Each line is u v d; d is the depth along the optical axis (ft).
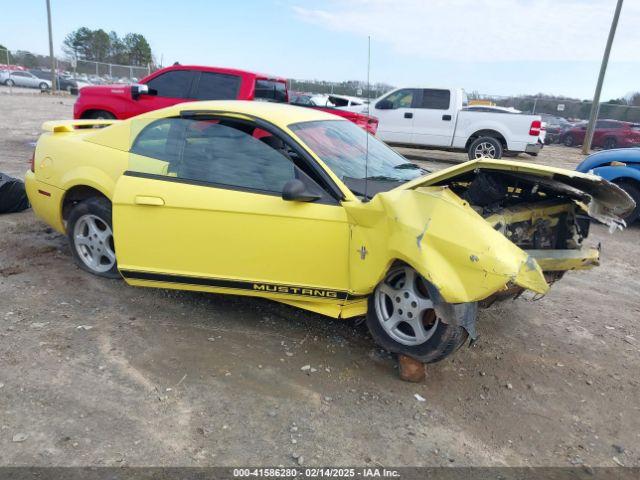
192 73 30.58
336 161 12.37
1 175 20.51
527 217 11.68
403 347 11.16
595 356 12.93
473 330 10.02
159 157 13.07
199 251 12.35
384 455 9.05
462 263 9.72
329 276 11.67
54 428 9.11
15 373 10.52
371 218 10.89
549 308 15.61
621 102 115.44
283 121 12.49
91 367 10.92
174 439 9.05
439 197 10.25
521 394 11.14
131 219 12.62
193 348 11.89
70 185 14.48
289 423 9.65
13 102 81.15
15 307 13.17
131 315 13.21
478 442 9.57
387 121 48.98
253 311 13.83
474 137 46.62
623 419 10.56
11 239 17.84
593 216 10.87
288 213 11.54
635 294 17.34
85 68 131.44
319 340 12.59
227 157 12.52
